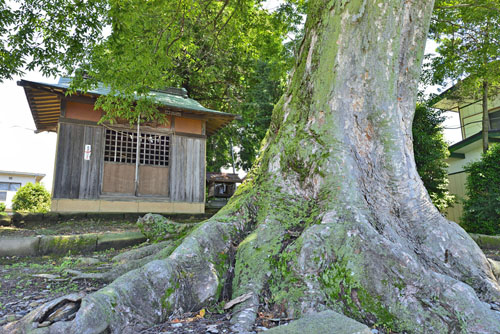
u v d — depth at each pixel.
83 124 8.77
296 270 2.87
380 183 3.75
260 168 4.36
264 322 2.61
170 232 5.79
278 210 3.60
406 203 3.73
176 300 2.80
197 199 10.20
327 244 2.93
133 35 5.66
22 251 5.57
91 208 8.64
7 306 3.10
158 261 2.96
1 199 20.41
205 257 3.21
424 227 3.62
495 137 11.84
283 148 4.07
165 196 9.78
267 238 3.34
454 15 10.57
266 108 17.69
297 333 1.69
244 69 16.81
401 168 3.80
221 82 16.67
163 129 10.01
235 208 3.88
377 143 3.86
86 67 6.03
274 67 12.60
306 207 3.54
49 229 7.13
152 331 2.47
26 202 15.88
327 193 3.43
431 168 9.85
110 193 9.01
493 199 8.69
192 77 15.66
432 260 3.38
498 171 8.87
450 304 2.52
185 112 10.17
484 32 10.54
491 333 2.34
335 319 1.84
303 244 2.94
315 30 4.23
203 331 2.45
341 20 3.89
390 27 3.75
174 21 6.42
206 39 11.59
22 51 5.88
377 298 2.62
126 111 7.73
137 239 6.52
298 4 9.91
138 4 5.36
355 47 3.84
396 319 2.52
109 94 6.69
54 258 5.57
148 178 9.62
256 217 3.79
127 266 4.07
